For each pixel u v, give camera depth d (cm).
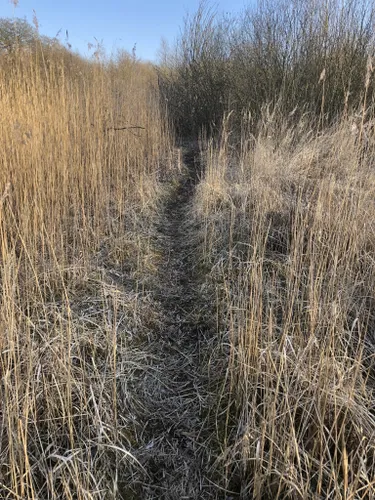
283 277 296
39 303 244
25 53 448
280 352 189
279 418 177
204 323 276
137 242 369
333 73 584
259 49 682
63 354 196
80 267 299
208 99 873
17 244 304
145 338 260
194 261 357
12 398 175
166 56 1209
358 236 284
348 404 160
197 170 645
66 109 436
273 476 164
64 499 157
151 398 218
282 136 519
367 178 351
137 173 518
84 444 170
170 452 191
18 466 160
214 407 210
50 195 354
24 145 338
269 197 372
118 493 168
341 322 203
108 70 646
